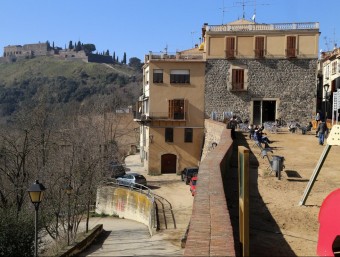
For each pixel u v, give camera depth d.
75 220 26.61
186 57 45.88
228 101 45.50
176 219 25.77
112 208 36.69
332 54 48.50
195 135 45.69
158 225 24.58
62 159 30.39
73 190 26.98
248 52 45.31
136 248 21.16
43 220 22.02
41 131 30.45
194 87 45.47
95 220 34.44
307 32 44.56
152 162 45.84
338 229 7.32
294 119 45.12
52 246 22.16
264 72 45.22
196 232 5.70
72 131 38.78
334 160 20.98
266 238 8.79
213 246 5.17
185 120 45.44
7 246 16.88
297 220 10.16
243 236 6.16
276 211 10.95
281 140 31.14
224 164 14.12
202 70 45.50
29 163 28.16
